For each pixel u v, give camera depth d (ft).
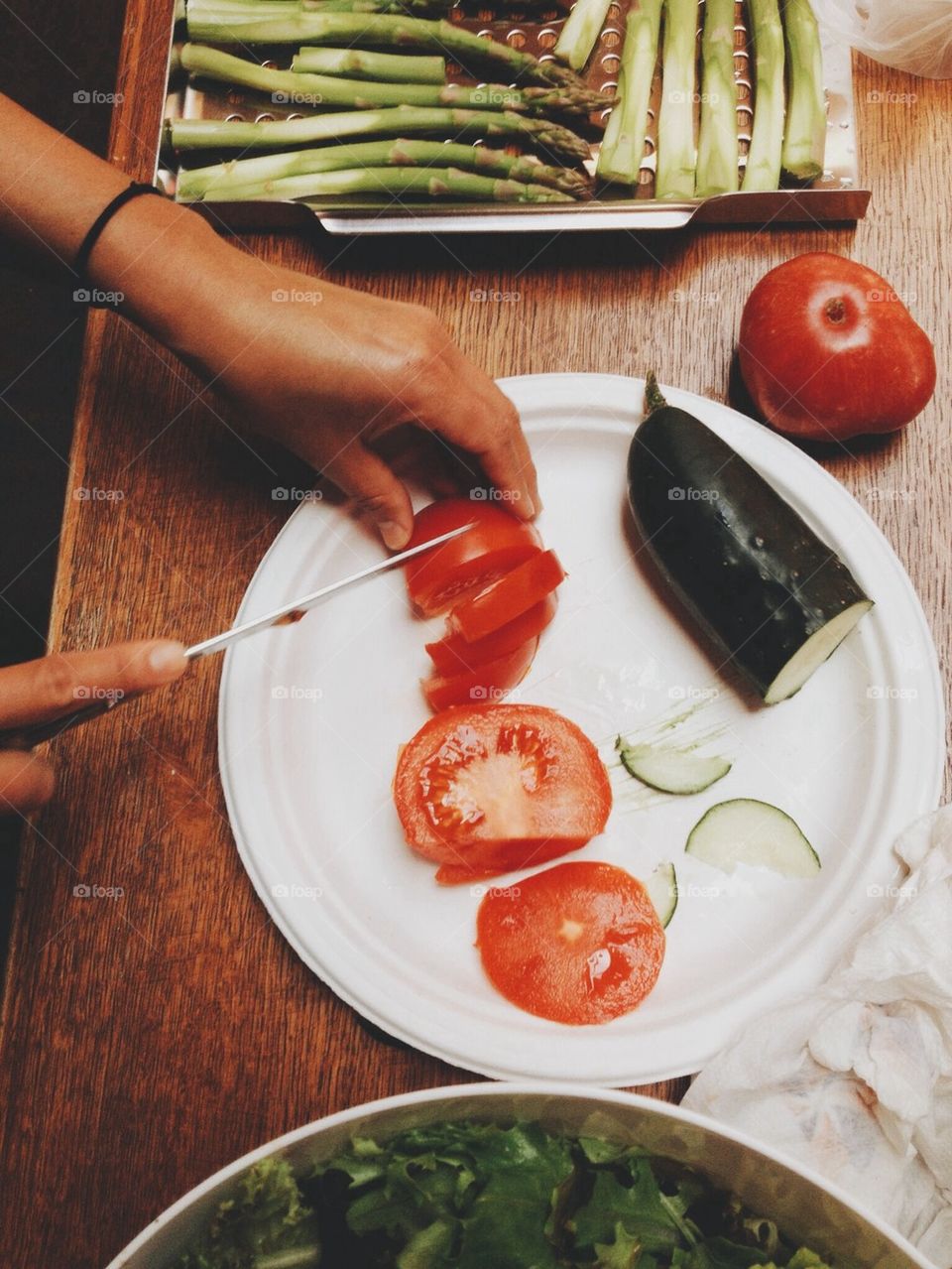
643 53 1.60
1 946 1.91
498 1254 1.14
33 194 1.37
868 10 1.60
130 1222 1.35
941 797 1.43
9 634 2.05
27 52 2.33
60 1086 1.38
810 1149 1.27
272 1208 1.13
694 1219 1.19
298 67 1.63
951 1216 1.27
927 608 1.48
